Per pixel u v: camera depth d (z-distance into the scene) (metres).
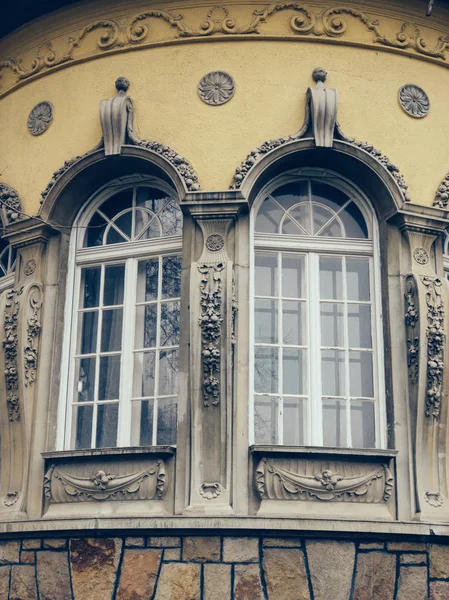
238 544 10.62
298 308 11.88
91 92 12.64
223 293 11.27
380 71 12.48
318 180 12.28
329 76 12.34
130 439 11.62
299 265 12.02
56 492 11.38
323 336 11.84
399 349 11.60
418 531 10.83
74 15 12.96
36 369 11.93
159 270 12.06
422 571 10.82
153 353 11.84
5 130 13.12
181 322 11.48
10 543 11.27
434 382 11.38
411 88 12.52
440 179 12.29
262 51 12.37
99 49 12.73
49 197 12.27
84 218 12.53
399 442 11.33
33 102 12.98
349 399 11.66
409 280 11.70
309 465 10.98
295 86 12.25
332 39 12.44
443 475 11.34
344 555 10.69
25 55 13.24
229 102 12.20
